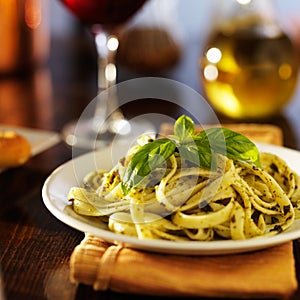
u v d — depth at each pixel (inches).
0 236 24.8
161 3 45.7
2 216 26.5
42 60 52.7
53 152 34.0
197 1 70.8
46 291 21.0
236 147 23.3
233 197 22.5
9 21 47.0
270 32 36.9
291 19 50.6
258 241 20.3
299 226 22.9
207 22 60.6
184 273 20.3
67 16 63.5
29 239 24.6
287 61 36.8
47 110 41.9
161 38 45.6
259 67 36.2
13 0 46.3
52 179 24.6
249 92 36.7
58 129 38.2
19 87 47.7
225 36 37.0
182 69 51.1
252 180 23.9
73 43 60.4
